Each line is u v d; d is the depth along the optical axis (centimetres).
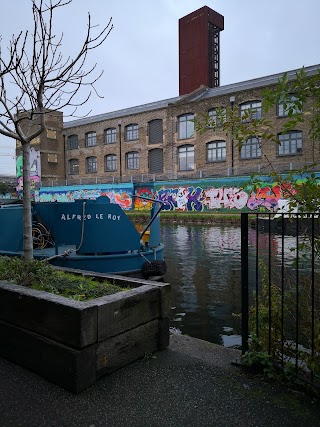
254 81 3850
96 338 299
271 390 296
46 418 257
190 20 5419
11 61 423
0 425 249
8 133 442
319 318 324
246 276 344
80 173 4725
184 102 3812
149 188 3641
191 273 991
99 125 4512
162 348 369
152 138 4084
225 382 307
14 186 5050
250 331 375
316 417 260
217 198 3116
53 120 4762
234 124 353
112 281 421
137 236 776
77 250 720
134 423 252
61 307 296
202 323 602
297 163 2833
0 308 348
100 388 295
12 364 335
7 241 798
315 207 298
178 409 268
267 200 2738
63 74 435
